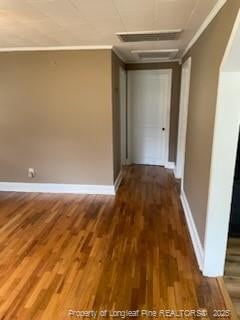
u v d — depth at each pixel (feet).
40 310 6.52
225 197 7.06
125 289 7.22
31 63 12.98
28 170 14.44
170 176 17.56
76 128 13.60
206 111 8.11
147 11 7.21
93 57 12.59
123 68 17.46
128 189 15.15
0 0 6.33
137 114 19.44
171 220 11.34
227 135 6.65
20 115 13.74
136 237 9.92
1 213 12.05
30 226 10.81
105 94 12.99
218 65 6.66
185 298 6.89
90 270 8.03
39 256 8.75
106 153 13.76
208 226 7.31
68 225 10.89
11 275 7.82
